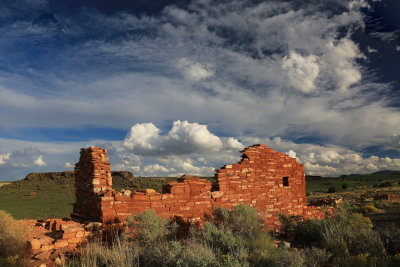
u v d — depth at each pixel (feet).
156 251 28.96
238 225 43.34
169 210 45.78
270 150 59.98
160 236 36.63
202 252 27.76
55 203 155.33
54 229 43.47
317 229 42.52
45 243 36.17
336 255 31.35
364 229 37.68
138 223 39.01
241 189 54.13
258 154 57.88
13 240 34.37
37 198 168.76
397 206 91.30
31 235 39.83
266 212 56.65
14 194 179.22
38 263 30.89
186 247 29.68
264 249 33.40
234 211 47.14
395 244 34.45
